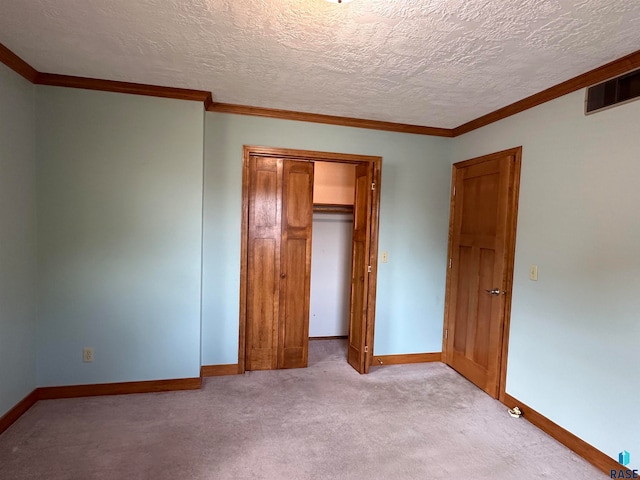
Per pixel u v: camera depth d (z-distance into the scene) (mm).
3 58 2158
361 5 1587
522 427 2545
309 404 2768
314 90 2656
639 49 1904
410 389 3094
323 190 4336
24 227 2459
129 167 2730
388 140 3516
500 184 2973
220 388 2982
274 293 3389
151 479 1885
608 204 2115
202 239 3061
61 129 2604
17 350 2398
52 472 1904
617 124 2072
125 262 2764
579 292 2281
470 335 3316
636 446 1944
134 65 2314
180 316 2885
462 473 2035
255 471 1978
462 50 1981
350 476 1970
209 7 1643
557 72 2219
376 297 3576
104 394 2781
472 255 3322
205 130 3043
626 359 2002
